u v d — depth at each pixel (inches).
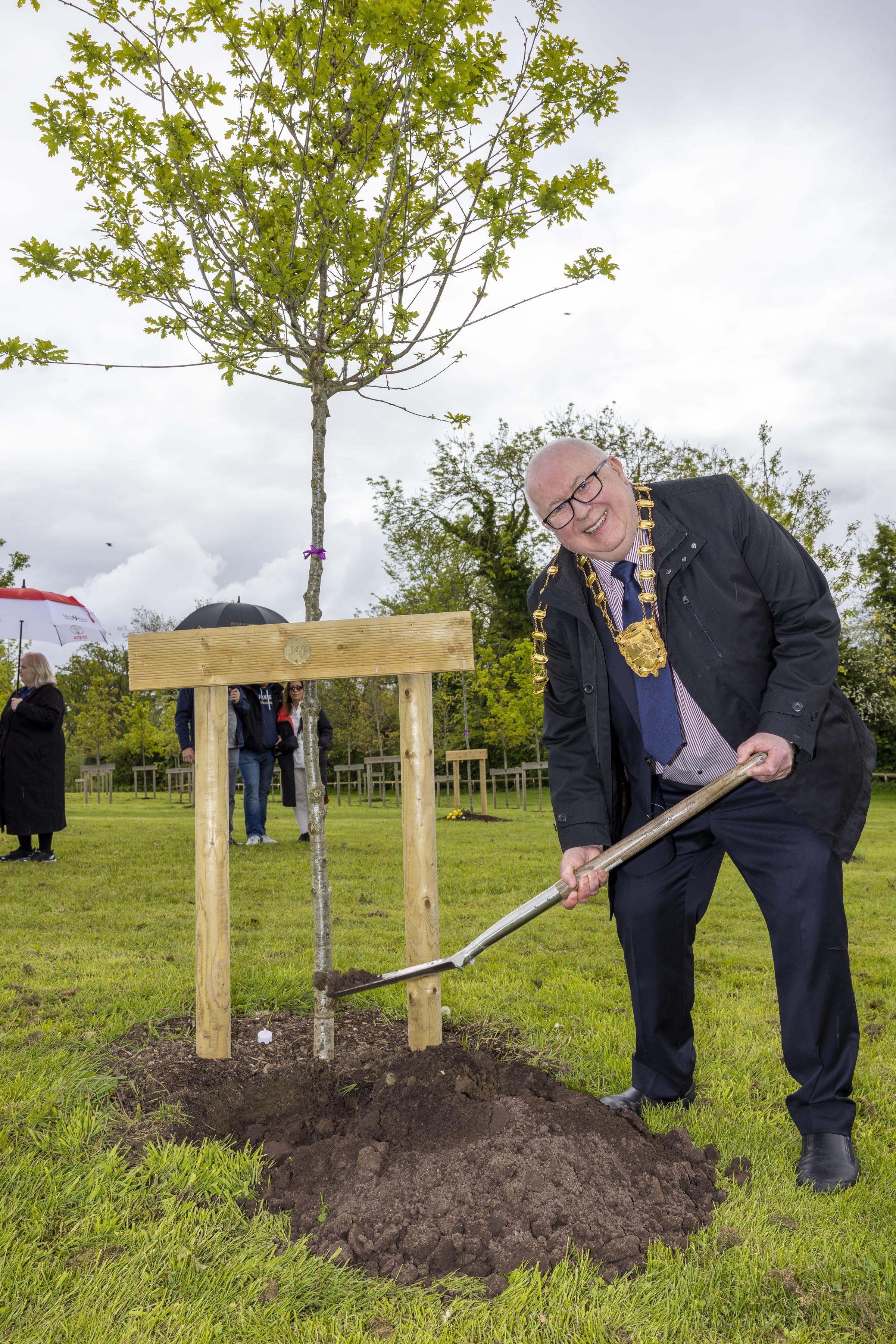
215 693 111.0
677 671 92.5
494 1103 88.4
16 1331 60.7
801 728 84.8
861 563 1173.1
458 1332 61.0
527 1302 64.1
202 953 110.4
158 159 118.3
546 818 578.2
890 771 1185.4
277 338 118.8
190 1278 67.1
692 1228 74.9
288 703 360.5
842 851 87.4
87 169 117.6
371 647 108.8
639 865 99.8
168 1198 77.7
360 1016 129.7
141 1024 123.0
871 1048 123.5
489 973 158.7
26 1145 87.4
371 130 115.2
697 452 1049.5
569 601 96.7
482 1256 69.4
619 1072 110.3
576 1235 71.9
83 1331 61.0
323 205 109.3
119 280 118.3
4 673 673.0
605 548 90.0
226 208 117.6
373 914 212.8
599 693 96.7
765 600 91.2
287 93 115.2
